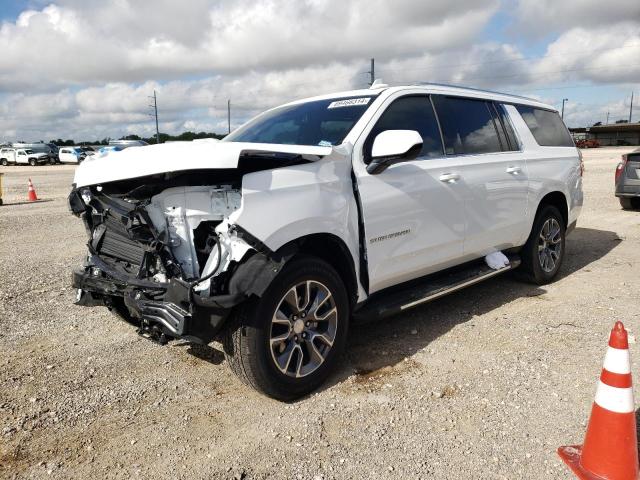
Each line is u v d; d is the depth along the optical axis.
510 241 5.20
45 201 16.22
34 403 3.40
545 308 5.00
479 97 5.00
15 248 8.34
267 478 2.65
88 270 3.69
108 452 2.89
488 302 5.21
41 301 5.45
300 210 3.21
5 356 4.12
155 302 3.09
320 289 3.42
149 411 3.30
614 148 64.50
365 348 4.17
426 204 4.07
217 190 3.14
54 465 2.79
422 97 4.37
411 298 4.07
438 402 3.32
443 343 4.22
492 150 4.96
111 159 3.35
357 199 3.60
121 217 3.30
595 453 2.53
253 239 2.97
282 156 3.10
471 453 2.80
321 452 2.85
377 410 3.25
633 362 3.76
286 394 3.31
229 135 4.79
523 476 2.61
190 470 2.72
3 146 54.22
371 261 3.72
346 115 3.99
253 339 3.10
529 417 3.12
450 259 4.48
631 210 11.07
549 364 3.80
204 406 3.35
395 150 3.44
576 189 6.14
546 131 5.88
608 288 5.61
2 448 2.94
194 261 3.20
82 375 3.79
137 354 4.14
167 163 2.93
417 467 2.70
